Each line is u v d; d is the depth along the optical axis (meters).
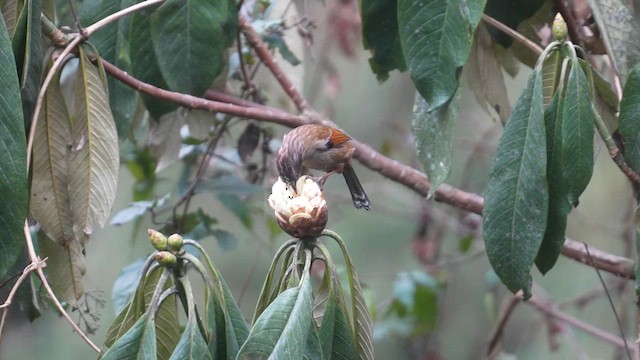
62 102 5.84
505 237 5.27
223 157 9.46
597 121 5.49
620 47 6.31
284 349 4.34
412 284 10.63
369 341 5.00
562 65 5.33
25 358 16.17
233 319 4.78
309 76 12.59
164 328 5.14
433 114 5.93
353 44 11.42
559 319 11.05
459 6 5.60
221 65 7.20
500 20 7.03
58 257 6.11
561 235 5.34
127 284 7.82
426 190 8.09
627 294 10.25
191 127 8.45
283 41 9.20
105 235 14.21
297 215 4.71
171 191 9.23
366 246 14.66
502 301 11.39
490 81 7.87
